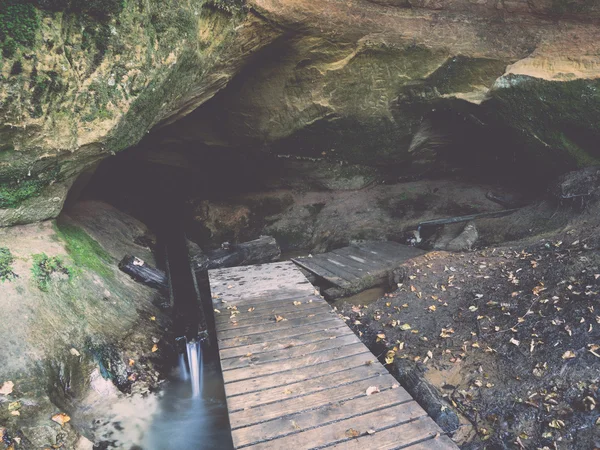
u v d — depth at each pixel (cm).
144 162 898
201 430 431
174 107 561
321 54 663
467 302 568
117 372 449
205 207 956
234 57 580
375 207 996
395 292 648
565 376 402
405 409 371
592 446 341
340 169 984
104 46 379
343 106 754
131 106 432
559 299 499
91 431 396
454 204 962
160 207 956
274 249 888
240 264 848
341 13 610
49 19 337
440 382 451
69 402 400
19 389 362
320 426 354
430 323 548
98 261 564
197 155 903
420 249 836
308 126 788
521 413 389
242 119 786
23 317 406
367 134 837
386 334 550
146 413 434
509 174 973
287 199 1005
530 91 673
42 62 347
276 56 658
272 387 403
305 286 657
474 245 796
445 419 395
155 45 418
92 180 855
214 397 478
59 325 429
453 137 902
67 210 662
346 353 458
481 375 443
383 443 336
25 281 431
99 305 491
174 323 559
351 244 913
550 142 725
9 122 362
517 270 600
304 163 941
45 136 392
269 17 555
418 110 794
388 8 631
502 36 657
